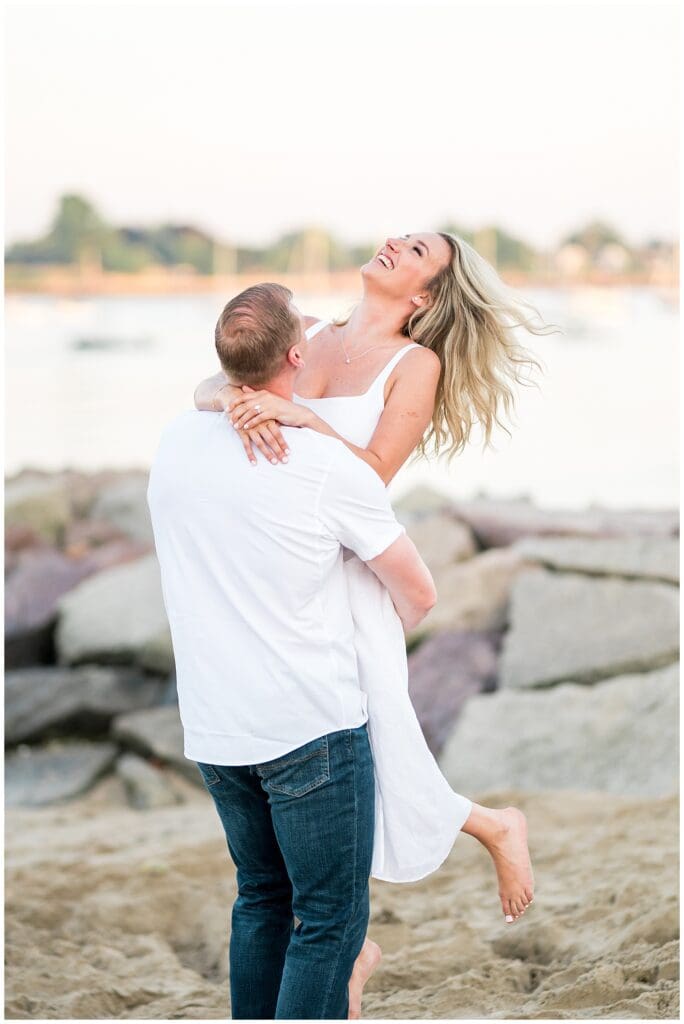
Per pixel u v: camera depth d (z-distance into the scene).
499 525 7.46
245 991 2.34
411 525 7.58
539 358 2.71
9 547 8.01
